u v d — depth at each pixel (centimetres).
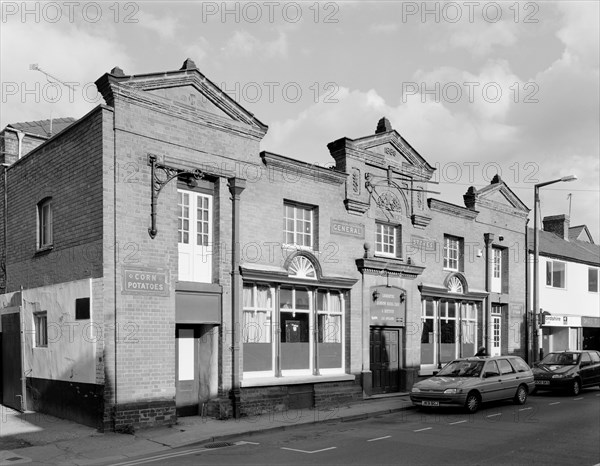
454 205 2169
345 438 1199
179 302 1368
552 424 1359
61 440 1168
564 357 2150
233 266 1460
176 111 1380
